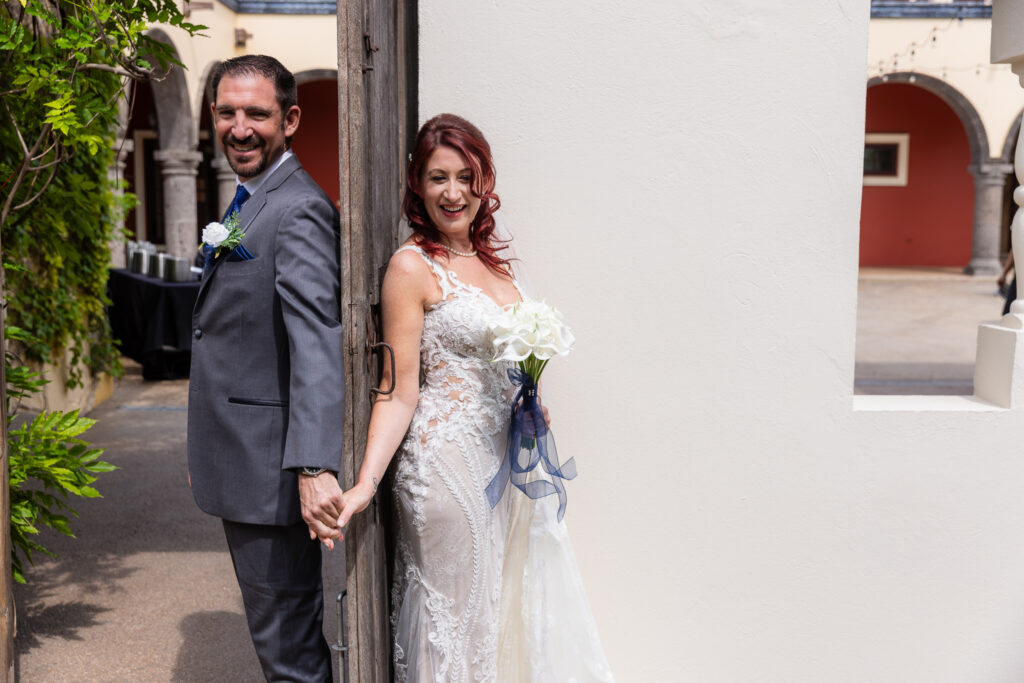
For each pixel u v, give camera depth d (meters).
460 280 2.22
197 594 3.70
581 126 2.54
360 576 2.20
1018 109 16.44
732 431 2.66
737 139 2.57
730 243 2.60
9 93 2.97
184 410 6.79
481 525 2.23
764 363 2.64
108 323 7.15
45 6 3.09
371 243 2.20
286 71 2.29
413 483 2.21
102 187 5.91
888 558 2.72
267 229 2.20
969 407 2.70
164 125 10.62
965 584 2.74
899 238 20.22
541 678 2.38
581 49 2.52
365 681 2.23
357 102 2.07
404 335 2.17
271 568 2.33
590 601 2.71
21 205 3.11
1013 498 2.71
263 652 2.39
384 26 2.31
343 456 2.16
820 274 2.62
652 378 2.63
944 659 2.76
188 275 7.72
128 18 3.00
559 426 2.64
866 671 2.76
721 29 2.53
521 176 2.55
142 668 3.09
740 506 2.69
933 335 10.41
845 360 2.64
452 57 2.51
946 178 19.98
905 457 2.68
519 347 2.09
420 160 2.16
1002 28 2.76
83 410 6.52
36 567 3.94
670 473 2.67
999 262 18.28
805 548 2.71
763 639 2.74
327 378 2.08
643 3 2.51
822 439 2.67
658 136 2.55
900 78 15.92
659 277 2.60
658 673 2.74
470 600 2.24
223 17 12.62
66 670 3.06
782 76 2.55
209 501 2.33
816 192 2.59
